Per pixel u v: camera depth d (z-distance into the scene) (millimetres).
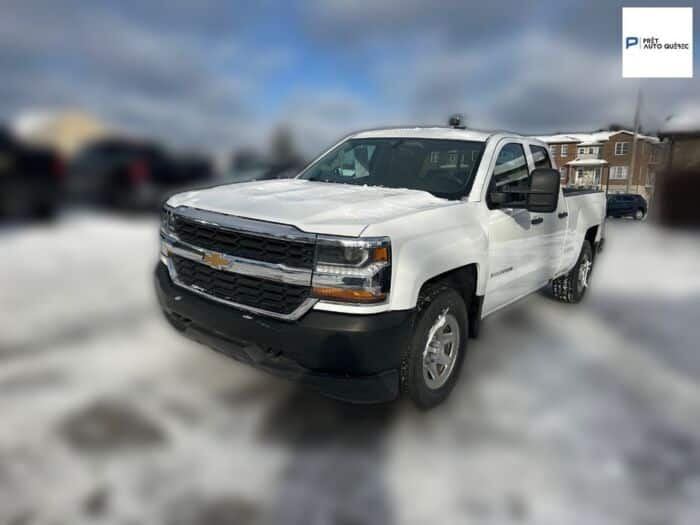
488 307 3756
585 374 3834
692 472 2658
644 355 4258
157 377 3490
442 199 3494
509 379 3705
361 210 2936
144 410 3057
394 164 4137
